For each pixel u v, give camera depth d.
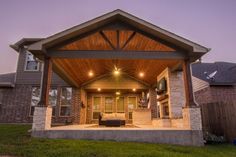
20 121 11.68
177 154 4.83
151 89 12.79
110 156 4.37
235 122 6.98
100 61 9.88
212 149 5.75
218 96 10.96
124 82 12.89
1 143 5.29
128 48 8.66
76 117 11.95
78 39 6.86
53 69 8.32
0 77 13.45
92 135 6.35
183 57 6.92
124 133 6.39
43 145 5.12
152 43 7.80
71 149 4.80
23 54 12.64
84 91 13.21
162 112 10.59
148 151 4.93
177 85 9.09
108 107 13.90
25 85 12.23
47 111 6.46
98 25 6.87
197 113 6.48
